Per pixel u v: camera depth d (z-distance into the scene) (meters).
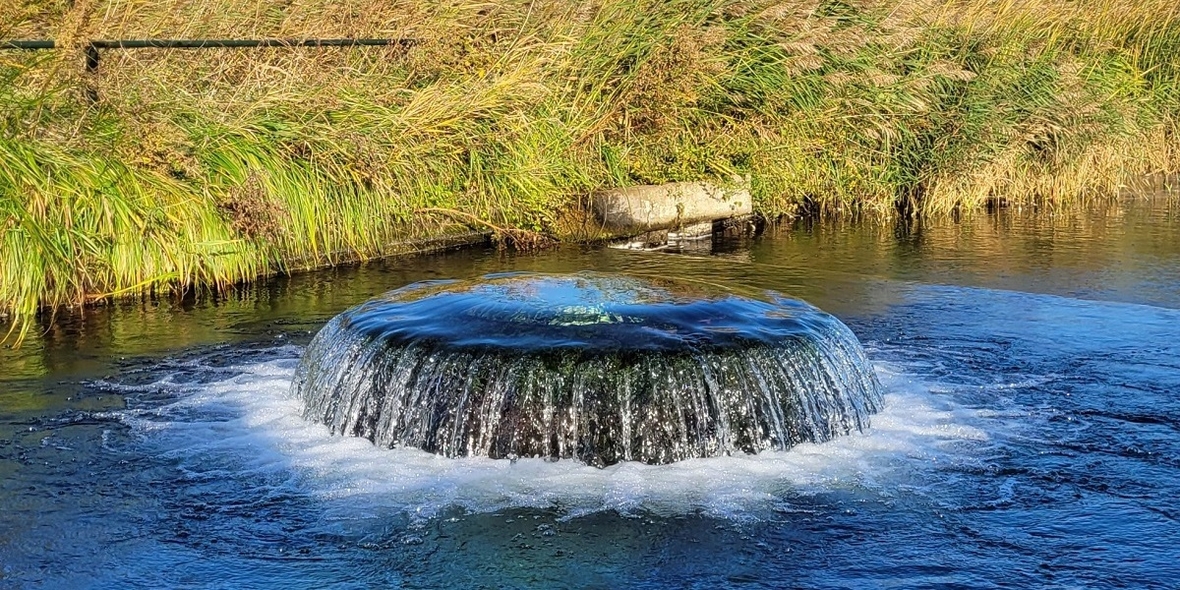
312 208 9.83
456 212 11.00
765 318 6.18
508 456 5.50
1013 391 6.51
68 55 9.28
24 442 5.73
